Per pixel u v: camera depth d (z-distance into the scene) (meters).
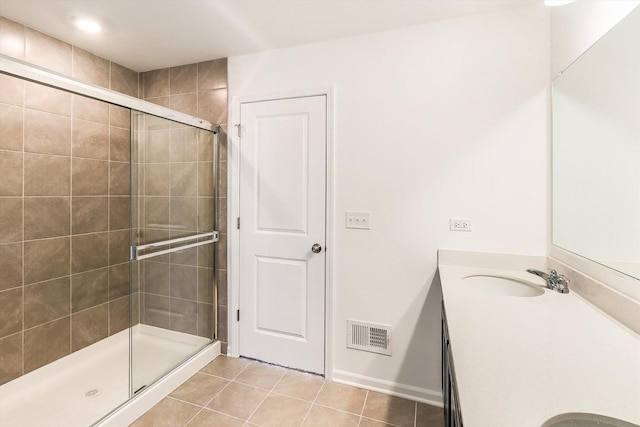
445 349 1.37
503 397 0.64
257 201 2.29
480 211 1.79
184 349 2.20
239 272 2.36
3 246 1.85
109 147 2.45
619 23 1.07
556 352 0.82
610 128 1.12
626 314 1.00
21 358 1.93
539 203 1.69
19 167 1.91
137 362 1.84
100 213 2.40
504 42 1.72
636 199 0.98
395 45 1.92
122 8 1.71
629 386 0.68
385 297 1.99
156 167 1.98
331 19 1.82
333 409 1.82
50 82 1.45
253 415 1.76
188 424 1.69
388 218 1.97
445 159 1.84
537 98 1.67
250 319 2.35
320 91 2.08
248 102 2.29
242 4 1.68
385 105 1.95
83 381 2.04
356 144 2.02
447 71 1.82
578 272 1.33
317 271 2.14
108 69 2.37
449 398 1.14
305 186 2.16
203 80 2.40
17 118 1.90
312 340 2.17
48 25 1.89
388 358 1.99
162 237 2.03
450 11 1.74
